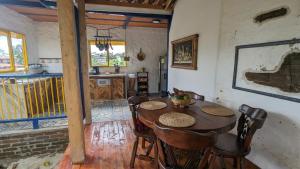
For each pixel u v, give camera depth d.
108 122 3.62
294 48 1.62
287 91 1.71
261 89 1.99
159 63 6.68
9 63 4.27
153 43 6.62
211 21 2.82
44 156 3.08
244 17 2.17
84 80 3.40
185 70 3.79
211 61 2.87
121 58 6.48
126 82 6.03
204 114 1.81
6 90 3.30
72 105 2.05
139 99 2.33
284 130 1.77
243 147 1.65
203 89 3.14
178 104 2.01
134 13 4.40
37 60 5.60
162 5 4.38
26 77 3.01
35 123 3.08
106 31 6.10
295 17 1.61
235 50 2.34
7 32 4.14
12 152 2.99
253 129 1.55
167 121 1.56
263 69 1.95
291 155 1.72
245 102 2.23
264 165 2.03
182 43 3.86
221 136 1.91
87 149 2.51
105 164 2.17
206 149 1.32
